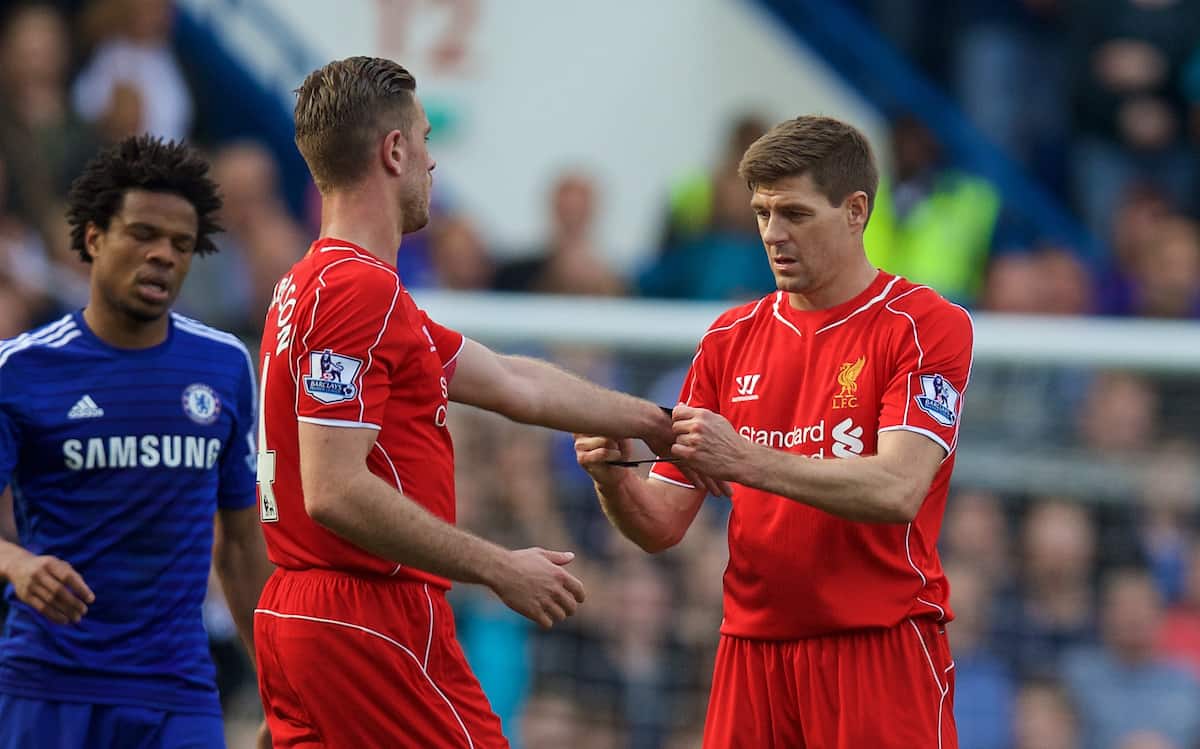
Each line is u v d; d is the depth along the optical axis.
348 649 12.57
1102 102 38.88
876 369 13.27
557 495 25.48
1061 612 25.22
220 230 15.56
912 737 13.11
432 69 37.84
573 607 12.66
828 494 12.61
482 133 37.84
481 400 14.10
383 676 12.65
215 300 34.06
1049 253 37.66
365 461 12.22
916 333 13.18
